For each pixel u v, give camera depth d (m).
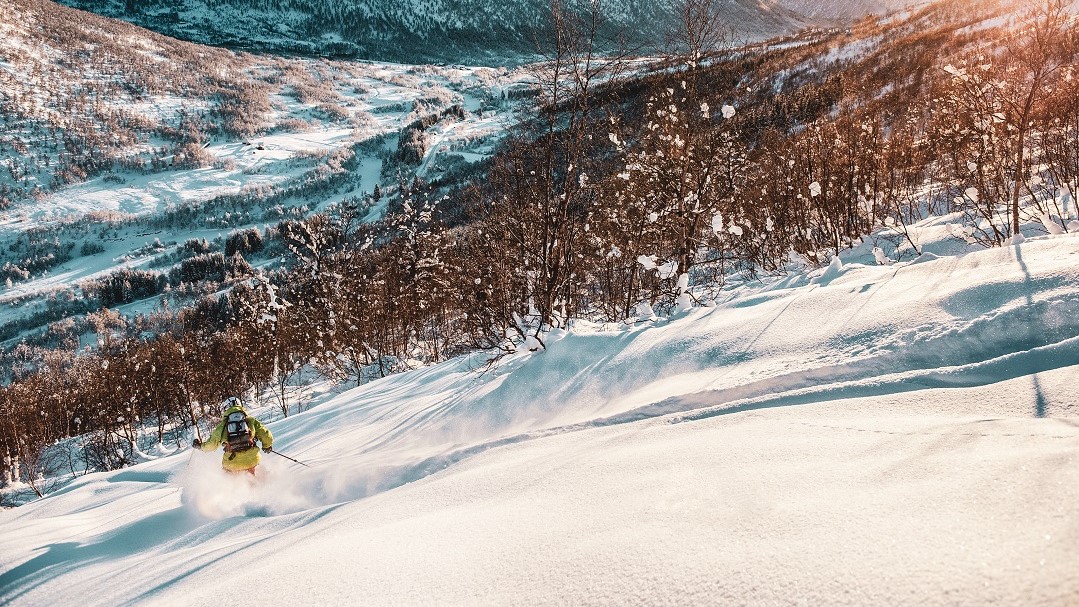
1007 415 2.02
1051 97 6.87
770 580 1.27
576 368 5.54
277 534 3.44
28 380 39.22
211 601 2.18
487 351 10.03
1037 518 1.19
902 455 1.78
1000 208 8.12
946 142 8.64
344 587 1.93
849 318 3.63
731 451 2.25
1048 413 1.92
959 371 2.49
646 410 3.54
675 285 9.21
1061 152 7.47
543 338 7.73
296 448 8.20
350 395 12.33
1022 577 1.02
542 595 1.52
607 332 6.12
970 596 1.01
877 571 1.18
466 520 2.32
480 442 4.28
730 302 5.54
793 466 1.93
